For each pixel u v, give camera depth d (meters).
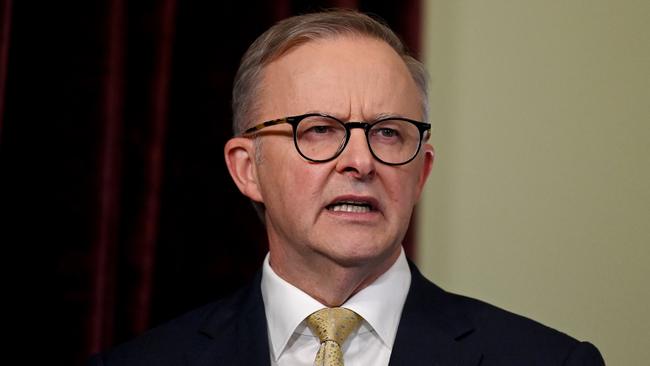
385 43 2.32
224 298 2.55
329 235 2.14
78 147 2.96
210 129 3.17
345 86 2.19
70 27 2.98
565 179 3.35
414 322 2.24
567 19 3.40
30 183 2.94
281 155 2.22
